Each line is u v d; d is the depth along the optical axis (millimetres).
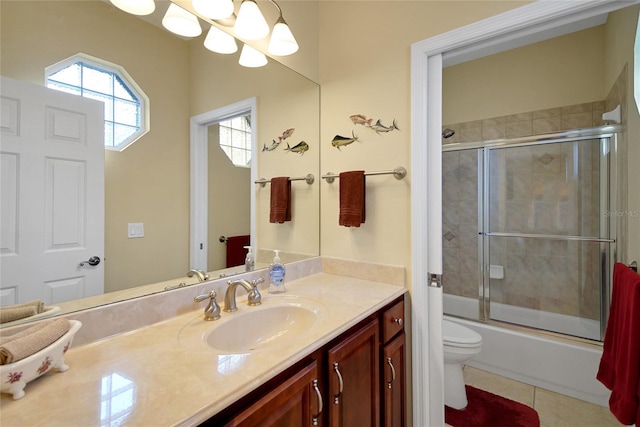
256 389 705
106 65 992
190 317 1084
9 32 800
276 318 1202
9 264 798
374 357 1196
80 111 932
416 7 1447
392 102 1518
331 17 1769
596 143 2293
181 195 1218
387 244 1541
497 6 1244
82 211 936
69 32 909
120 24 1028
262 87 1524
